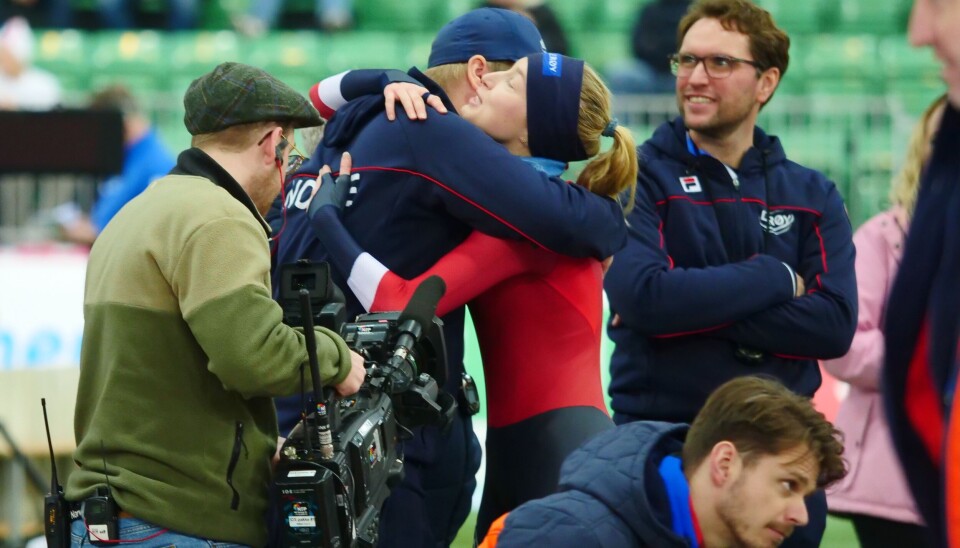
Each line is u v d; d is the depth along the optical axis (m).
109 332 9.22
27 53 33.41
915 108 35.62
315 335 9.08
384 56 37.09
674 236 12.42
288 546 8.92
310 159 11.32
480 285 10.53
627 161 10.88
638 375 12.47
